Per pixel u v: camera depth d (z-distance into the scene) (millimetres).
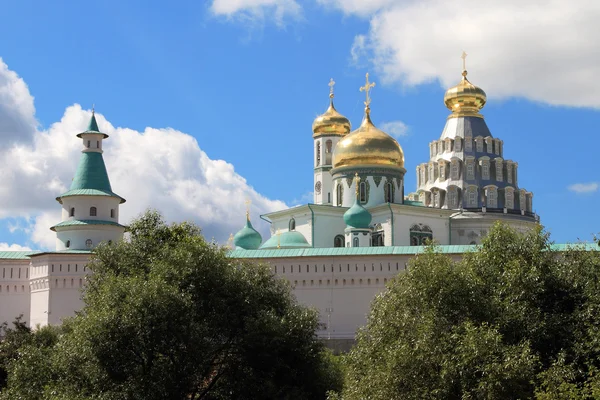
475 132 130875
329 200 122750
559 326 45969
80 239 86812
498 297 47031
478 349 41719
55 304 83938
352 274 82312
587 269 49188
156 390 51062
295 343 54312
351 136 116375
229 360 55188
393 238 109750
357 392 45000
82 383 52000
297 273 83188
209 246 57312
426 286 46469
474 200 125938
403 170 116250
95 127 90438
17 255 87938
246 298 55375
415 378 42844
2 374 66688
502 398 40844
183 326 51406
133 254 59656
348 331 81688
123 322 50469
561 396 39562
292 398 52812
